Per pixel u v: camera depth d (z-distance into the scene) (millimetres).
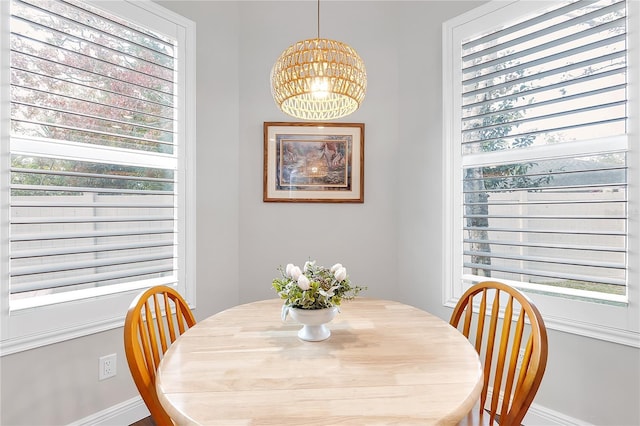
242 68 2527
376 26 2590
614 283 1685
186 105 2232
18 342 1563
